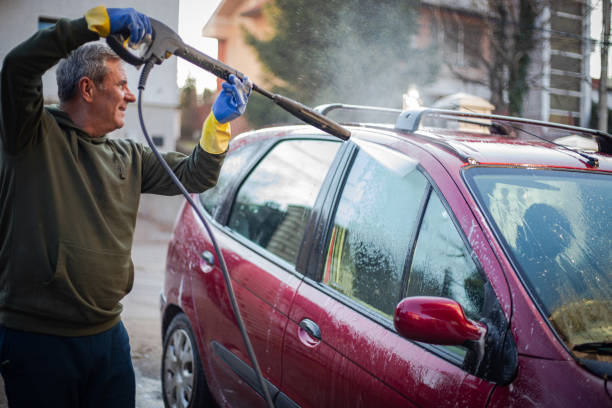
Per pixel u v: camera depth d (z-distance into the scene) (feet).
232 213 9.25
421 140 6.77
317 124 5.58
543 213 5.80
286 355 6.85
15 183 5.18
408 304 4.87
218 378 8.33
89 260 5.40
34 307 5.25
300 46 30.01
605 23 34.01
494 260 5.19
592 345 4.74
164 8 43.86
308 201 7.73
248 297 7.72
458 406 4.84
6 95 4.73
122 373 6.03
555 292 5.06
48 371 5.38
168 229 36.27
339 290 6.59
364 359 5.81
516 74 36.86
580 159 6.83
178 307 9.96
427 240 5.88
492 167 6.13
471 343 4.79
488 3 36.76
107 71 5.52
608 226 5.96
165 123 45.91
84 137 5.58
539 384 4.49
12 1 40.98
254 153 9.63
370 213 6.67
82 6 42.65
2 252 5.26
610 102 45.27
